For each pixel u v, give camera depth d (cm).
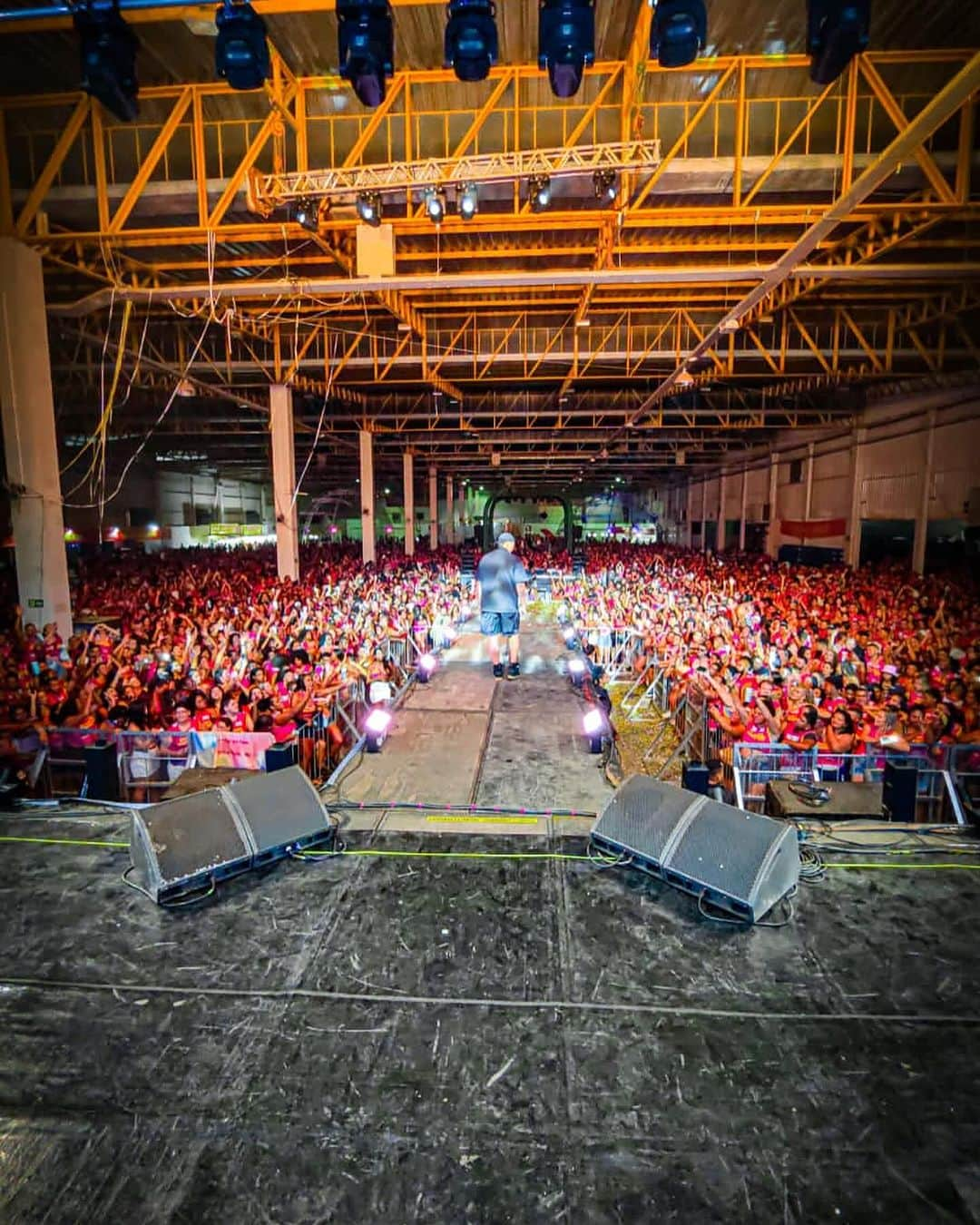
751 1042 377
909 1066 361
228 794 563
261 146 1142
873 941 466
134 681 1056
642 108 1116
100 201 1252
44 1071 355
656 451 4769
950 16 1030
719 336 1784
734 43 1105
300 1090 344
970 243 1466
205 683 1070
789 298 1809
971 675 1105
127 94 776
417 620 1736
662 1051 370
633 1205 287
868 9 652
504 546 1284
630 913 496
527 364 2575
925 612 1848
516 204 1288
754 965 440
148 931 474
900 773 651
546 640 1791
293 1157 309
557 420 3728
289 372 2495
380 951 453
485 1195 291
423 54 1123
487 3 673
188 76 1198
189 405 3522
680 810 549
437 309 2158
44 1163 305
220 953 451
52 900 510
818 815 662
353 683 1130
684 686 1241
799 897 517
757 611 1870
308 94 1218
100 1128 322
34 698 998
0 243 1341
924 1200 290
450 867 557
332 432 3772
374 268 1305
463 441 4225
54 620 1462
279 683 1105
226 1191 293
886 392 2852
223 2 718
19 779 834
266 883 534
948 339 2331
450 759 888
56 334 2195
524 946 459
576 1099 340
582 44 681
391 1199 289
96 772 720
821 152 1367
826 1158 309
